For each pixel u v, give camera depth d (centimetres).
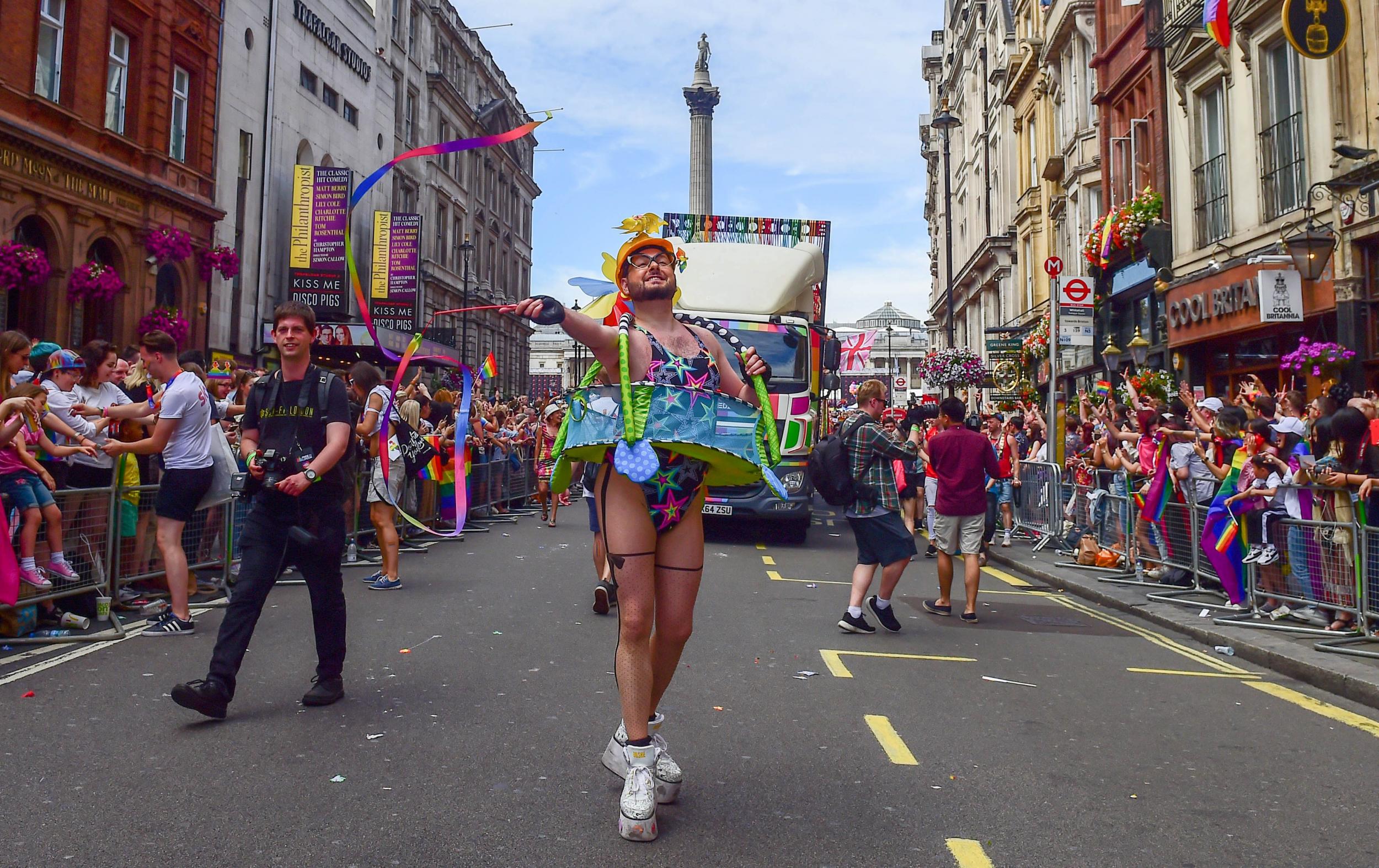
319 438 463
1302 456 719
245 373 962
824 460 710
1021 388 2634
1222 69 1497
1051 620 791
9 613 602
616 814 338
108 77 1947
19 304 1744
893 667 596
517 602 777
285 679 517
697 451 332
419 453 1077
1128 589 911
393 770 377
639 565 332
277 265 2695
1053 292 1420
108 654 570
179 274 2189
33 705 458
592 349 328
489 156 5150
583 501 2006
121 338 1969
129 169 1973
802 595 880
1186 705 520
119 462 721
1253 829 341
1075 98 2383
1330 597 675
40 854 293
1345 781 395
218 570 812
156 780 360
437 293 4278
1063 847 321
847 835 326
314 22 2920
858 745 430
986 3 3800
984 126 3678
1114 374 1939
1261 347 1437
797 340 1290
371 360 2750
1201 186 1587
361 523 1045
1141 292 1848
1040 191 2764
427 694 491
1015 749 430
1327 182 1167
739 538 1362
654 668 354
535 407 2069
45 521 614
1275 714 506
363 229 3278
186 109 2242
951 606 851
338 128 3111
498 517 1533
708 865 298
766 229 1481
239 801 341
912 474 1241
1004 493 1368
